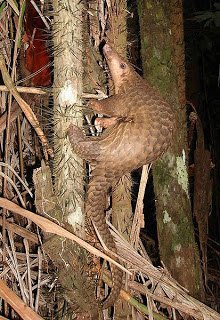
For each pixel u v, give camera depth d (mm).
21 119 1439
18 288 1334
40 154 1434
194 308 1269
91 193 1104
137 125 1066
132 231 1312
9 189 1402
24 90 1196
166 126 1086
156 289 1308
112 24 1228
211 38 2895
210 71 3068
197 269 1405
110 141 1065
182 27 1567
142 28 1392
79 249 1107
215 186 2654
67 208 1097
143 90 1112
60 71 1037
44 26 1298
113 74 1154
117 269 1184
